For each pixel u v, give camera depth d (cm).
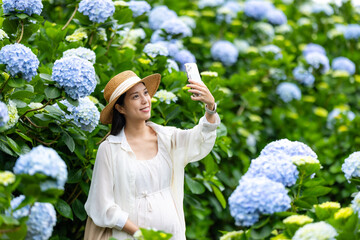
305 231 258
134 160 335
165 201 335
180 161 341
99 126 388
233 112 624
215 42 677
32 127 368
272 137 636
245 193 270
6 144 343
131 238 323
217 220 598
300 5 802
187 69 342
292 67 645
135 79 339
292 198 305
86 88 324
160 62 464
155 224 328
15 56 314
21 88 350
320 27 744
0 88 329
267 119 645
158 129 347
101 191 329
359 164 325
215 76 432
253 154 587
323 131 632
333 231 261
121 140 340
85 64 326
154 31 575
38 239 266
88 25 430
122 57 468
